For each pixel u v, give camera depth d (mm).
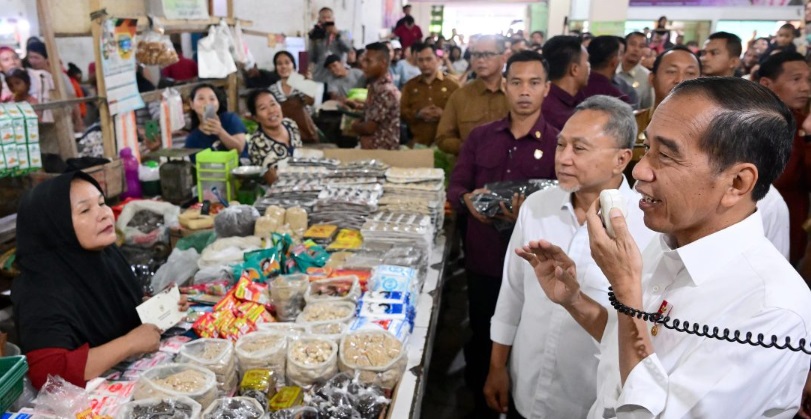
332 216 2613
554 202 1681
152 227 2502
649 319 891
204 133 3432
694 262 898
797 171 2527
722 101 806
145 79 4137
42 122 2686
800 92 2586
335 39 7309
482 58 3285
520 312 1822
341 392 1369
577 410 1625
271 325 1653
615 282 915
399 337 1635
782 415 912
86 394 1350
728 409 836
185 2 3488
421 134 4535
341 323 1667
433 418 2631
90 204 1535
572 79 2951
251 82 5105
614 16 9117
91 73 4781
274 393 1453
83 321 1539
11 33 5613
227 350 1473
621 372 924
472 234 2461
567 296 1224
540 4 17172
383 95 4215
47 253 1522
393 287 1914
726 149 805
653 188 878
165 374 1412
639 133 2691
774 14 12414
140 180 2994
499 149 2379
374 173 2920
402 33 10383
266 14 6355
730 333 832
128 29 2912
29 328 1439
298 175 2936
